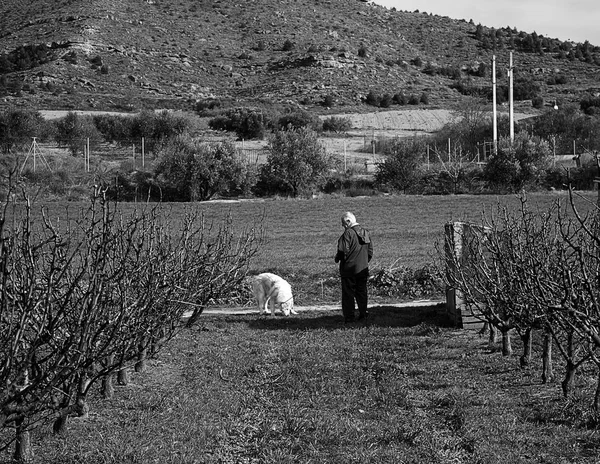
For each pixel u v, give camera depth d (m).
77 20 138.75
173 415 8.81
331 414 8.95
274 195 44.19
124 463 7.16
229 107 101.19
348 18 173.00
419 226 31.48
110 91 111.81
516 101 115.56
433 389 10.07
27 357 6.21
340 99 113.56
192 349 12.89
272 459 7.44
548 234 10.62
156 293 8.98
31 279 6.59
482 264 12.03
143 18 148.38
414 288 19.17
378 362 11.65
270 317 16.47
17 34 135.75
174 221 30.86
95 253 7.42
